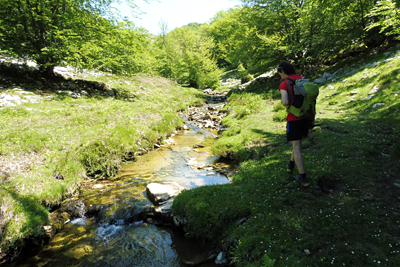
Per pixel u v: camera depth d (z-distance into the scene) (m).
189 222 4.78
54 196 6.08
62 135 9.15
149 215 5.73
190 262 4.11
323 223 3.75
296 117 4.32
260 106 15.72
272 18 24.86
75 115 11.84
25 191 5.66
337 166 5.65
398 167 5.41
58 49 15.35
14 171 6.23
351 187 4.79
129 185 7.38
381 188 4.65
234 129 12.08
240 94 25.89
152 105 18.48
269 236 3.70
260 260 3.33
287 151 7.44
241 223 4.36
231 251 3.94
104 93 19.52
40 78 17.61
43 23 15.95
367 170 5.40
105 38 18.86
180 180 7.61
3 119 9.75
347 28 18.27
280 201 4.52
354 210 4.01
